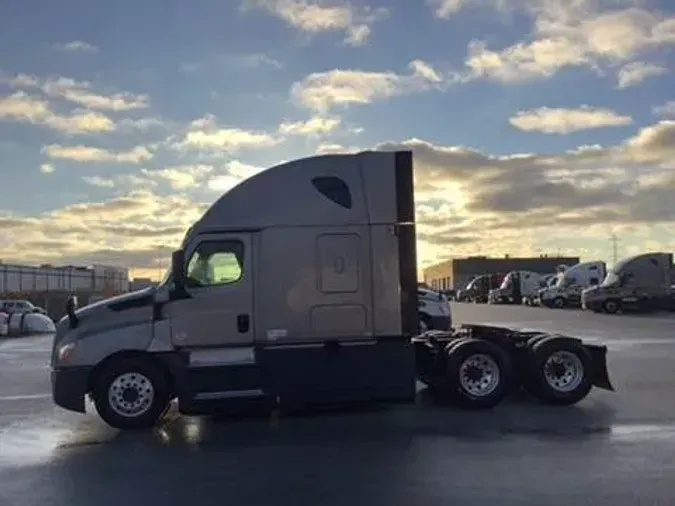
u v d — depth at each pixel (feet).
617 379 49.08
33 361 72.69
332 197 37.52
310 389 36.94
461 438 31.96
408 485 24.77
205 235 37.01
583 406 39.55
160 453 30.76
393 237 37.52
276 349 36.81
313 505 22.85
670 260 153.17
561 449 29.43
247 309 36.88
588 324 112.57
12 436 34.76
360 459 28.58
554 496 23.09
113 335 35.96
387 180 37.81
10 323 121.70
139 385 36.17
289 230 37.24
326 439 32.48
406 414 38.11
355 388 37.14
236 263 37.09
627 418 35.94
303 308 37.06
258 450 30.73
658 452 28.68
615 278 153.79
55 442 33.35
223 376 36.55
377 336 37.29
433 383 42.45
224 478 26.32
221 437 33.68
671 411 37.73
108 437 34.30
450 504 22.54
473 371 39.83
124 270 231.09
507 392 39.91
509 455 28.58
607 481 24.64
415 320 37.42
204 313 36.58
